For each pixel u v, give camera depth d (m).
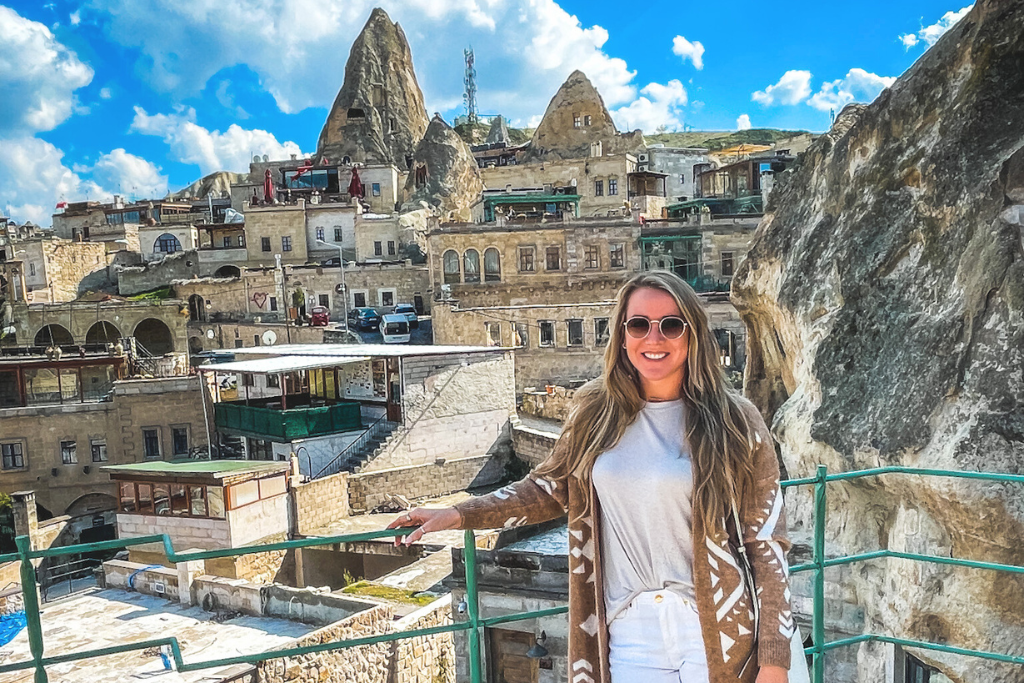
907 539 9.50
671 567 3.26
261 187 81.50
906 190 11.59
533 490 3.71
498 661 13.42
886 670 9.92
